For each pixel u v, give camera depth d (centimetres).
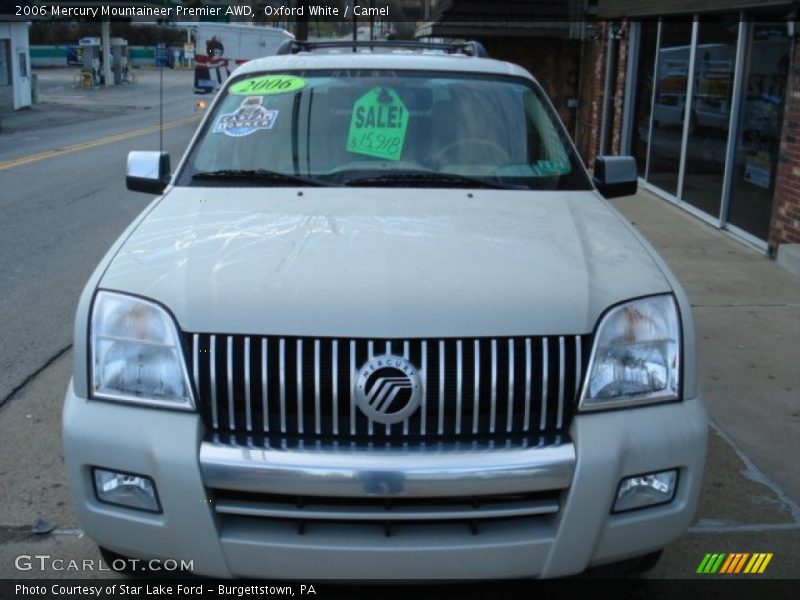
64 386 526
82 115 2889
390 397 260
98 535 272
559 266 296
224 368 263
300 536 258
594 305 278
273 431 264
